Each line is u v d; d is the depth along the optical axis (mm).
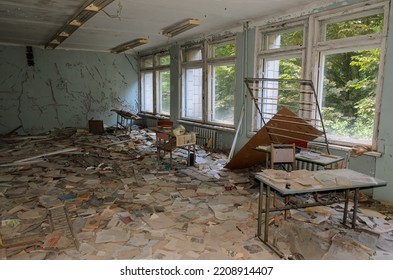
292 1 4492
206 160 6105
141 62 10672
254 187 4465
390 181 3793
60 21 5867
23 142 7809
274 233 3037
